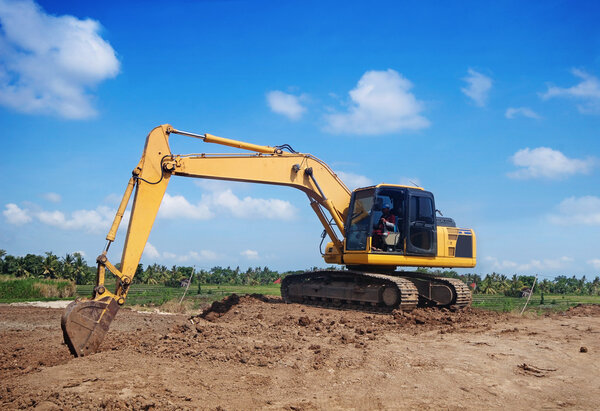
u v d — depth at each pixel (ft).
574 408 17.69
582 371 22.88
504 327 36.55
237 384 19.74
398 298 44.04
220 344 26.94
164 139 36.76
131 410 15.65
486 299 98.53
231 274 211.20
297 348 26.99
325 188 49.98
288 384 20.06
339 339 30.17
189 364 22.35
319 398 18.28
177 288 139.33
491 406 17.71
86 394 16.69
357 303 48.88
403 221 47.26
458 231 50.31
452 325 37.40
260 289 127.03
